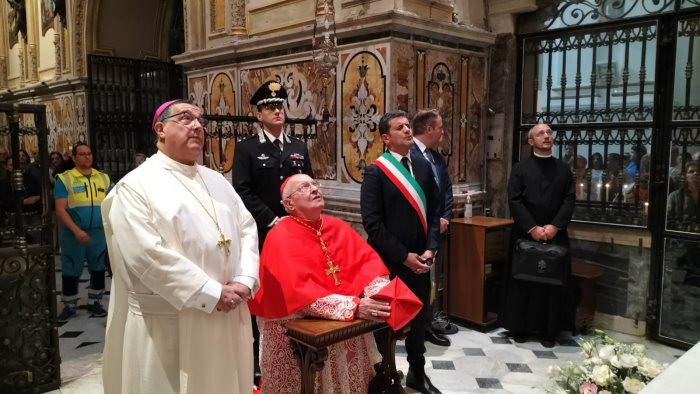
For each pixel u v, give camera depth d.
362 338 2.65
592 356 2.00
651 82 4.23
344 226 2.80
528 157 4.61
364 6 4.51
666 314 4.26
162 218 2.11
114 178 8.87
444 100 4.73
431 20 4.34
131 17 9.51
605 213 4.55
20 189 3.34
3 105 3.25
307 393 2.34
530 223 4.18
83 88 9.64
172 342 2.14
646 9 4.21
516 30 4.98
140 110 9.25
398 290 2.40
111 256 2.28
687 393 0.93
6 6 13.05
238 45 5.54
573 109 4.69
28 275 3.39
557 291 4.12
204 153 6.37
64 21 10.05
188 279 2.02
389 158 3.27
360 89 4.50
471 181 5.07
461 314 4.64
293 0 5.14
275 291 2.47
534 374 3.69
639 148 4.34
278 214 3.55
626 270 4.45
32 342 3.44
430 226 3.33
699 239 4.02
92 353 4.14
